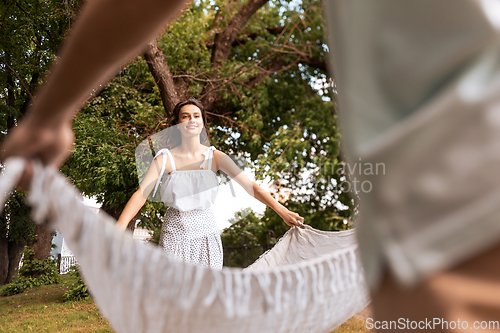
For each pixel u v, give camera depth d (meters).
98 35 0.38
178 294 0.60
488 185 0.34
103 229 0.58
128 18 0.37
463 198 0.34
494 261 0.33
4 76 8.40
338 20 0.45
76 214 0.57
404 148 0.37
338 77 0.45
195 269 0.61
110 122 7.24
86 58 0.40
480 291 0.33
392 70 0.39
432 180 0.36
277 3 10.68
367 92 0.41
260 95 9.30
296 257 2.36
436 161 0.36
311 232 2.36
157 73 6.76
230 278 0.63
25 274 9.87
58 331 4.18
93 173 6.54
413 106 0.38
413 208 0.36
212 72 8.28
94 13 0.37
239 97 8.46
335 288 0.76
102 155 6.42
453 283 0.34
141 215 6.11
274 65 10.18
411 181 0.37
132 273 0.59
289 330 0.73
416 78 0.38
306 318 0.74
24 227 11.56
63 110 0.49
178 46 8.10
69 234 0.58
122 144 6.80
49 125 0.52
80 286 6.65
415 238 0.36
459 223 0.34
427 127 0.36
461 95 0.35
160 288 0.60
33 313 5.63
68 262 13.65
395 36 0.39
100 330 4.01
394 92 0.39
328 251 2.28
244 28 10.10
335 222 9.80
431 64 0.37
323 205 10.27
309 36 9.28
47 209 0.57
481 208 0.34
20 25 7.54
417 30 0.38
